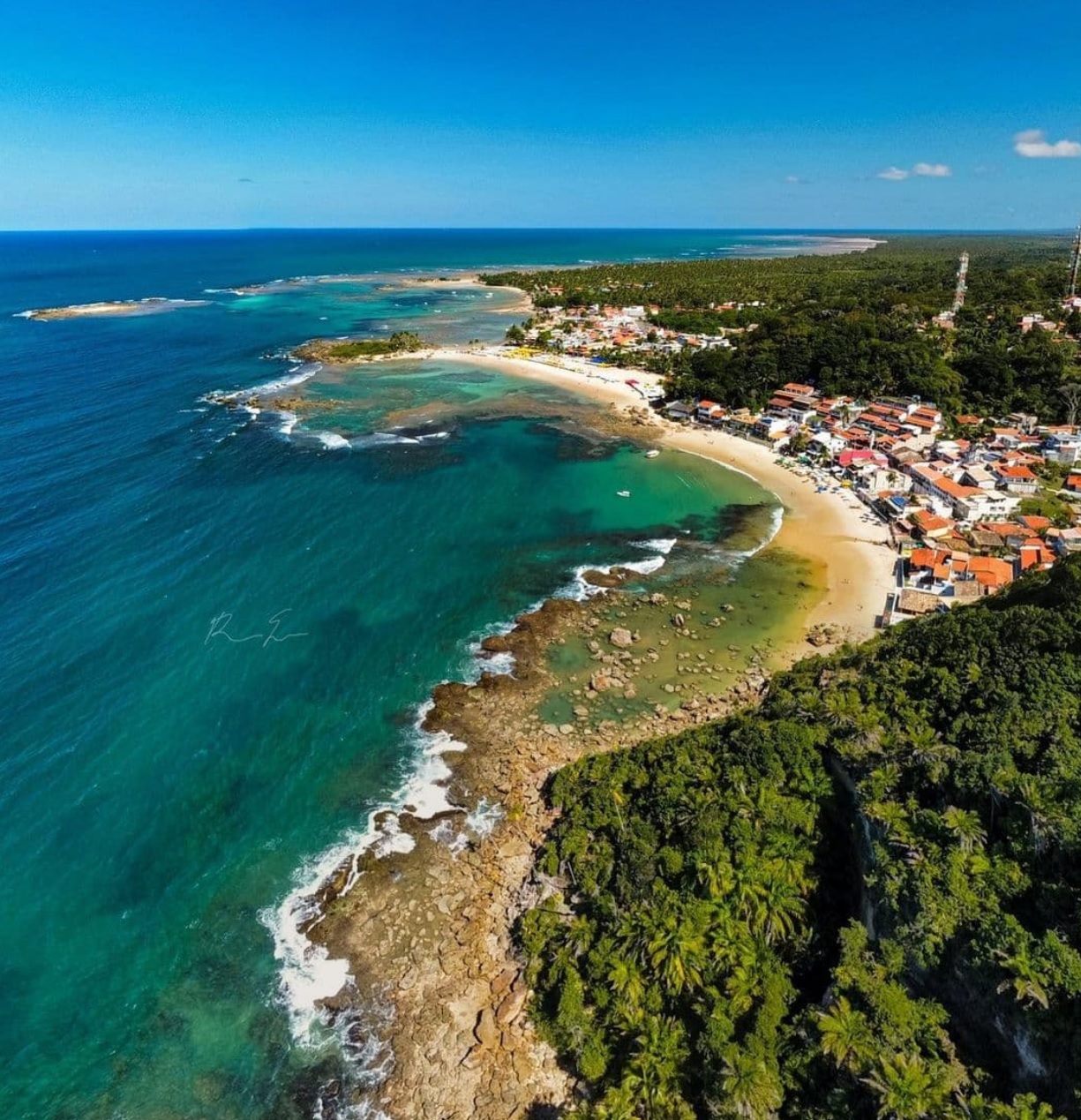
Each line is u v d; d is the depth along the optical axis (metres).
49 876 42.28
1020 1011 25.27
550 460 109.06
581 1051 31.95
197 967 37.78
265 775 49.78
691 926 34.28
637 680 59.62
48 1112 31.97
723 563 78.38
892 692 44.97
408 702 57.03
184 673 58.97
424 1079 32.69
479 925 39.53
